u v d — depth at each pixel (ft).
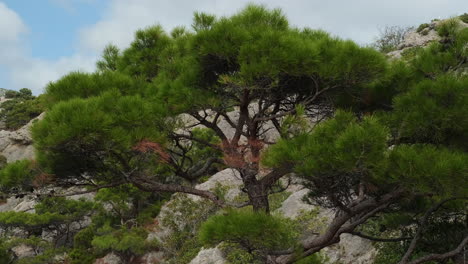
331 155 16.07
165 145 21.67
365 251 37.81
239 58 19.67
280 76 21.42
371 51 19.71
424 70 21.22
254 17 22.15
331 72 19.49
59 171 23.56
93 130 18.43
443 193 15.90
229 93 22.65
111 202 83.46
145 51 26.86
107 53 29.78
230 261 47.29
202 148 38.47
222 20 20.85
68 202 89.04
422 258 22.40
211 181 70.59
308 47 19.42
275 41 19.52
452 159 15.51
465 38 20.51
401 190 18.94
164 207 76.74
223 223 17.65
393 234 35.83
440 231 26.86
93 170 24.06
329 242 23.36
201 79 22.91
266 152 18.07
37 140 19.12
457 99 18.12
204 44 20.25
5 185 22.90
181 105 20.79
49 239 93.97
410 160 15.80
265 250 19.11
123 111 19.98
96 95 22.84
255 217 17.63
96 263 72.23
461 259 24.93
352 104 23.45
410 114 18.24
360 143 15.25
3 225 84.94
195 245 63.10
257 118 22.93
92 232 80.28
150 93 22.86
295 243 20.25
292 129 19.33
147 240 69.92
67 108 19.13
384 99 22.84
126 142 19.26
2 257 75.51
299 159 16.58
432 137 19.33
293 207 53.78
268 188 23.93
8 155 143.84
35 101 206.28
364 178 18.56
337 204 20.79
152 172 25.34
